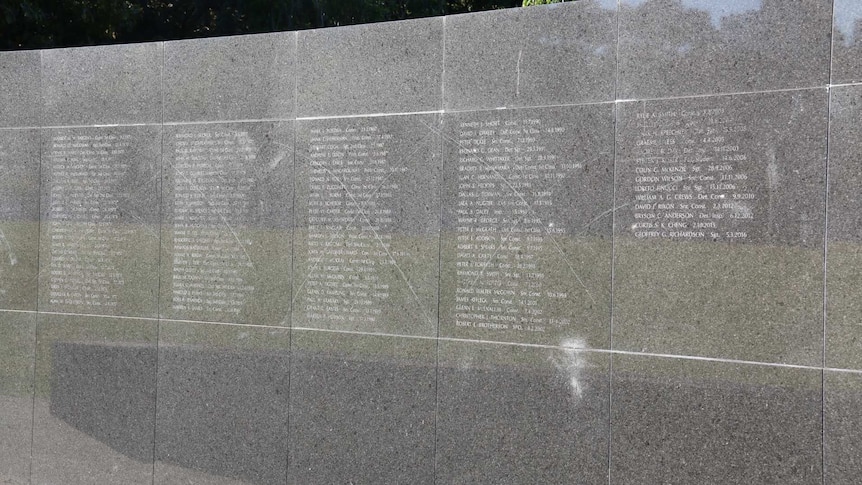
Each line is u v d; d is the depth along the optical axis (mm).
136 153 6426
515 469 5301
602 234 5098
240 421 6090
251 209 6090
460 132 5496
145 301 6383
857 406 4492
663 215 4945
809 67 4637
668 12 4969
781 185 4676
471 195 5457
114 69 6500
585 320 5133
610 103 5094
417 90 5633
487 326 5395
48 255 6664
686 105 4902
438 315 5531
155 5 14047
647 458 4961
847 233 4531
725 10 4828
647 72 5008
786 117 4676
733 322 4766
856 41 4543
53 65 6668
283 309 5984
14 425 6746
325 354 5859
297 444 5922
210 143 6215
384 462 5668
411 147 5637
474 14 5488
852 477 4496
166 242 6328
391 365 5664
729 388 4773
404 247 5645
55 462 6629
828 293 4566
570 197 5188
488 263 5398
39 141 6699
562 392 5188
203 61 6242
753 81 4754
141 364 6387
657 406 4941
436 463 5520
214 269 6191
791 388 4637
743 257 4754
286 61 6012
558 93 5238
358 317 5766
